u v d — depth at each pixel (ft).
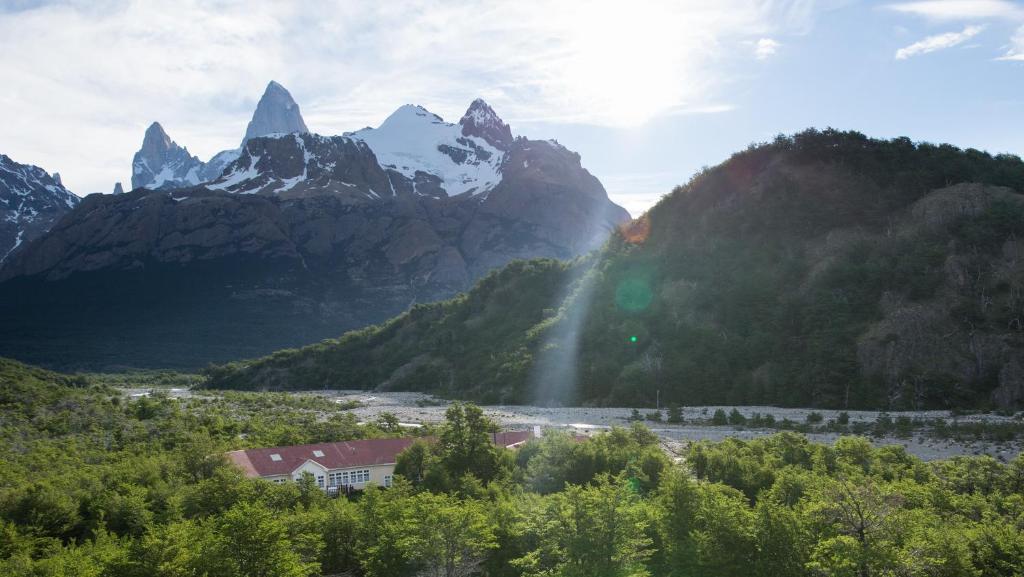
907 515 190.49
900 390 564.71
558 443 313.94
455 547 212.02
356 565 237.45
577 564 197.16
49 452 359.25
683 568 205.87
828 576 179.42
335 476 336.29
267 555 196.24
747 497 273.54
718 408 586.86
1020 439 389.19
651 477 295.28
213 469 305.94
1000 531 201.05
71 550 218.59
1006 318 593.83
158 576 190.19
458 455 315.78
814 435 453.17
